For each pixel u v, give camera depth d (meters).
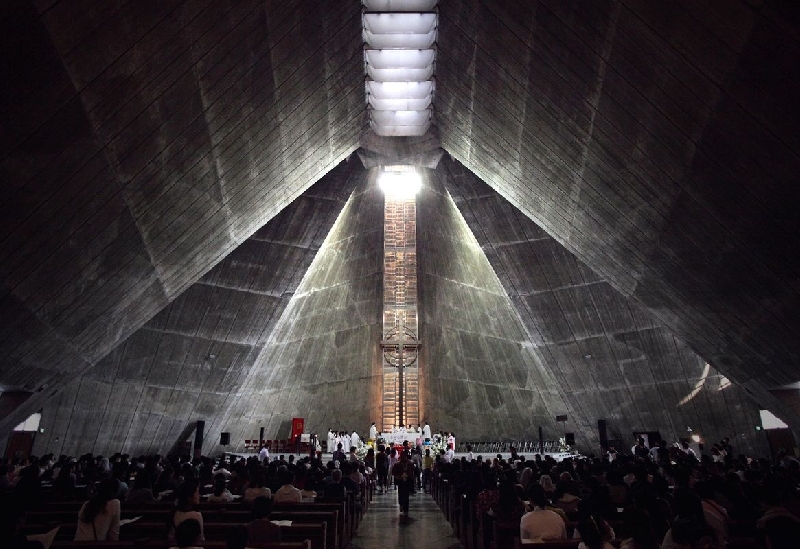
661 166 8.70
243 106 9.68
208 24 7.48
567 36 8.28
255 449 24.88
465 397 26.92
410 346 26.91
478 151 15.03
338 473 9.02
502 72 10.65
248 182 11.88
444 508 11.95
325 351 27.67
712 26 6.11
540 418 27.80
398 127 17.38
